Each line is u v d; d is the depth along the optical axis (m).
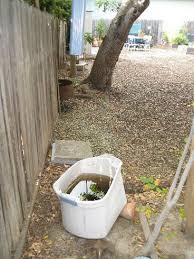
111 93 7.16
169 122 5.31
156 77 9.40
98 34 17.03
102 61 7.11
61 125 4.96
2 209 1.87
